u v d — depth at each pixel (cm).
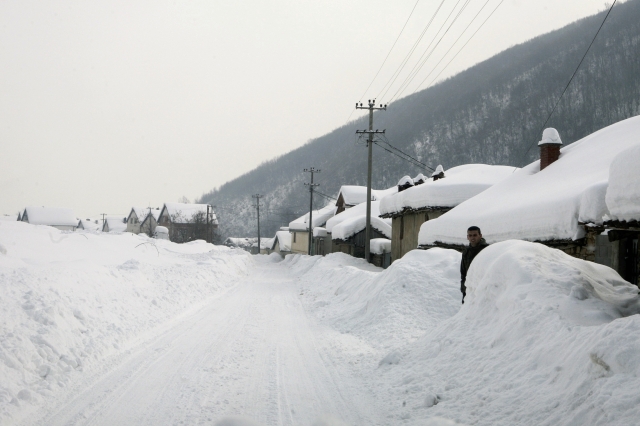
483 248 743
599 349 367
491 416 400
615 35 12112
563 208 1017
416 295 980
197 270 1909
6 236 1875
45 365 559
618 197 582
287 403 500
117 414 452
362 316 1031
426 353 611
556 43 14300
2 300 666
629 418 304
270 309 1284
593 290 556
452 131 12619
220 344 789
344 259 2889
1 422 414
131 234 3391
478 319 601
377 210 3847
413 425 423
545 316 485
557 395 377
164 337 830
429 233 1888
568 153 1577
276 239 8219
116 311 916
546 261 604
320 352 759
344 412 475
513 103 12262
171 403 487
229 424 386
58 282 855
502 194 1600
